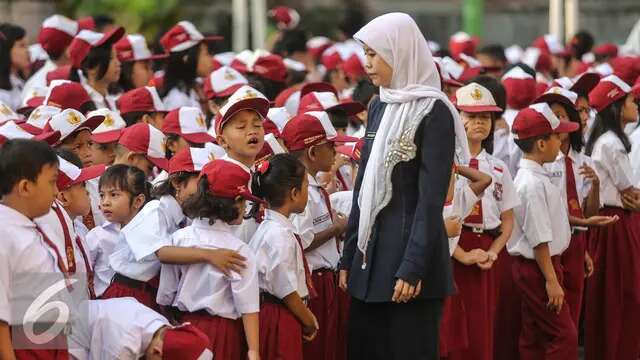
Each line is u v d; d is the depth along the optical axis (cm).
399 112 1032
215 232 1023
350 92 1992
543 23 3916
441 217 1009
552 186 1321
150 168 1290
